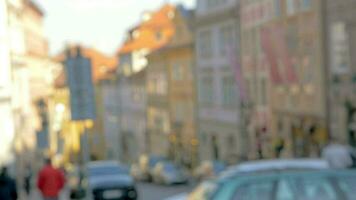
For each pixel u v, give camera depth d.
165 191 39.34
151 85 86.75
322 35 38.78
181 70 72.44
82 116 18.11
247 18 51.94
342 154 17.42
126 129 103.81
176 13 72.88
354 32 35.59
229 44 55.91
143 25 102.06
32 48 75.75
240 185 10.63
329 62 38.38
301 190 10.38
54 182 21.94
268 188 10.50
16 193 20.44
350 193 10.32
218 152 61.62
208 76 63.34
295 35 42.19
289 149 44.19
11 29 53.94
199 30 65.00
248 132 52.41
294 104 43.16
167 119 79.44
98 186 27.53
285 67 43.53
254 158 49.84
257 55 49.78
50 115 69.50
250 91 52.00
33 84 71.50
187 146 70.75
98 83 119.25
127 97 102.31
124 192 27.81
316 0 39.19
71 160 59.47
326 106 38.75
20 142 53.47
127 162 103.06
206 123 64.88
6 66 47.31
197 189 11.70
